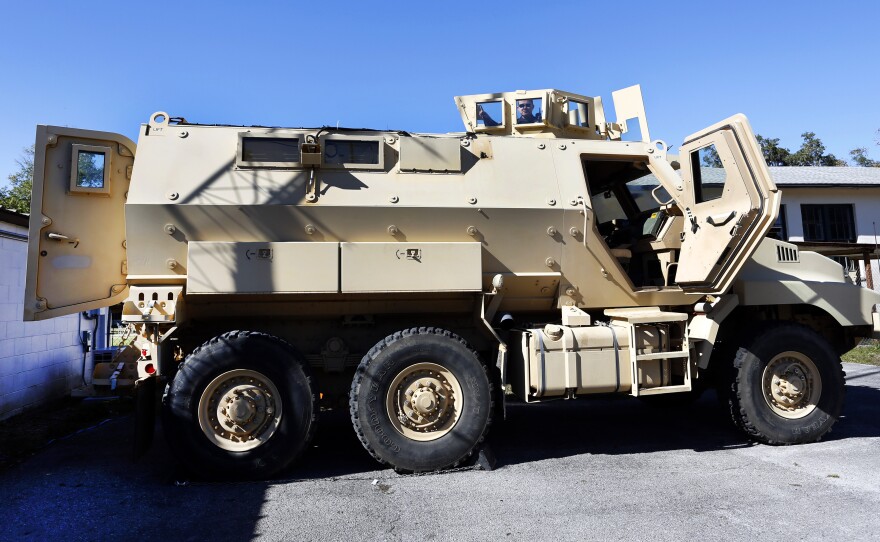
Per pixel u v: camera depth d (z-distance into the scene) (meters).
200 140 4.89
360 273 4.69
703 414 7.19
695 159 5.61
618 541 3.37
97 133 4.79
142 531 3.55
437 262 4.82
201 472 4.42
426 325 5.40
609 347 4.98
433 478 4.56
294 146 4.92
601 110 6.54
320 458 5.27
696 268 5.38
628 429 6.36
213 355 4.46
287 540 3.42
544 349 4.88
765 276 5.86
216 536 3.48
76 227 4.69
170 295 4.48
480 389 4.75
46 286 4.52
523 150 5.41
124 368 5.60
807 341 5.60
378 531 3.54
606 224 6.55
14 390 6.85
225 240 4.64
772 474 4.62
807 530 3.51
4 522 3.69
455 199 4.99
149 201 4.52
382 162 5.02
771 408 5.56
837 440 5.75
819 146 44.09
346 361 5.16
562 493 4.19
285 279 4.59
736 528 3.54
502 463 5.00
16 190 31.09
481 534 3.48
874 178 20.05
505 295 5.29
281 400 4.55
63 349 8.05
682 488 4.29
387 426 4.64
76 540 3.42
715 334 5.36
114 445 5.66
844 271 6.44
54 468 4.88
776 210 5.07
